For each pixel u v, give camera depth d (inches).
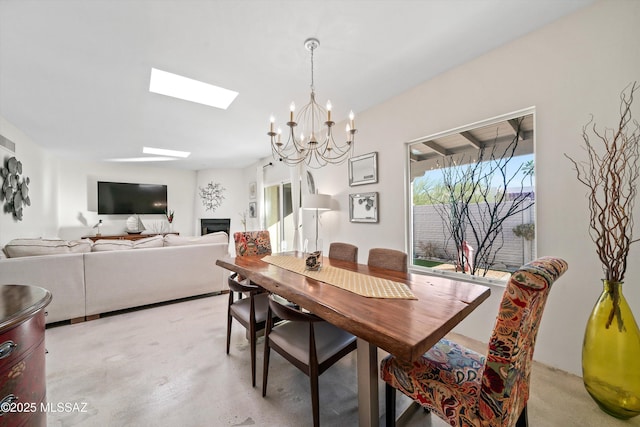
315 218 160.1
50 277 101.7
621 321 54.6
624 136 61.7
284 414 57.5
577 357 69.0
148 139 171.0
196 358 80.0
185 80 103.0
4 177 130.0
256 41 76.8
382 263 81.0
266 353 62.6
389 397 49.2
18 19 65.6
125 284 117.0
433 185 104.6
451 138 98.4
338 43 79.0
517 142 81.9
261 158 236.1
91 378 69.9
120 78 95.2
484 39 79.0
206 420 55.8
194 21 68.2
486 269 89.4
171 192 281.4
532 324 38.3
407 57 87.1
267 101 116.4
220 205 282.0
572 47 69.2
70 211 229.3
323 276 67.7
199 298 138.4
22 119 132.6
